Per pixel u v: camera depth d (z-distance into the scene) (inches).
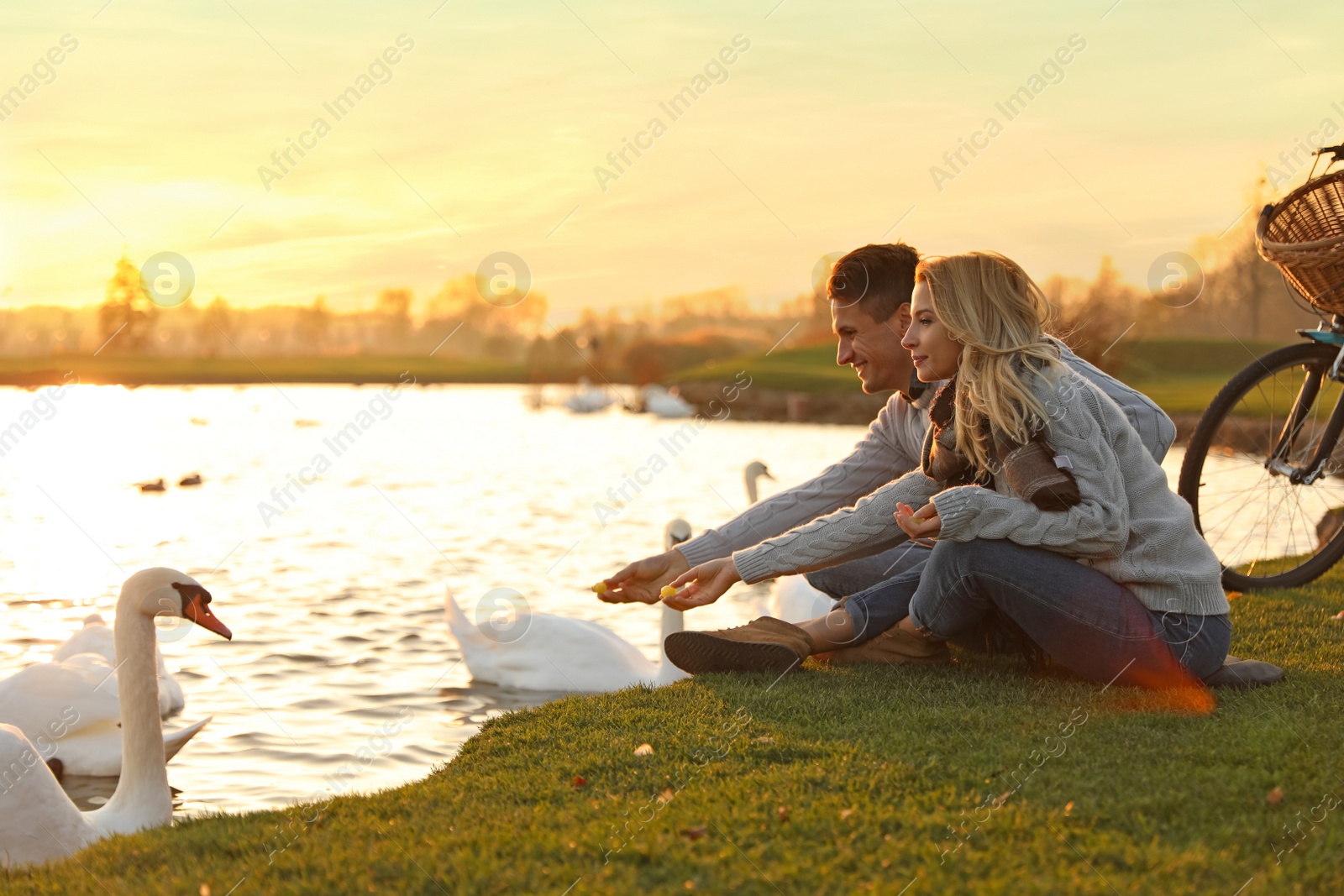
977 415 127.9
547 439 1158.3
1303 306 197.8
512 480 761.6
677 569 157.9
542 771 121.8
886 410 164.4
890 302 156.1
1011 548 130.1
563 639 258.5
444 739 214.4
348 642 294.8
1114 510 124.6
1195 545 131.0
